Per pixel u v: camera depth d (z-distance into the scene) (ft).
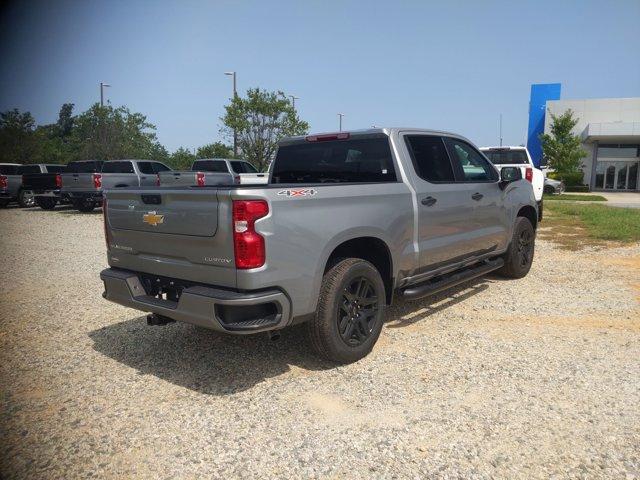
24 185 61.11
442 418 11.14
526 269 23.79
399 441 10.32
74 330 17.24
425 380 13.00
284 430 10.81
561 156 105.40
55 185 57.88
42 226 45.75
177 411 11.66
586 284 22.35
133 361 14.53
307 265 12.42
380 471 9.39
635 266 25.85
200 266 12.26
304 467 9.56
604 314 18.12
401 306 19.36
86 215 55.83
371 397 12.16
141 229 13.55
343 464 9.62
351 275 13.47
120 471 9.53
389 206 14.87
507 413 11.30
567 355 14.47
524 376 13.14
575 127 119.65
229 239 11.48
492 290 21.52
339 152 17.33
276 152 19.07
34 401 12.26
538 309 18.79
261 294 11.58
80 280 24.49
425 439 10.36
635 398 11.90
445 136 18.62
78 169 61.62
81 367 14.19
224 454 10.00
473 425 10.83
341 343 13.53
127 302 13.93
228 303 11.31
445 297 20.54
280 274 11.85
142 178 57.62
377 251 15.30
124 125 107.34
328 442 10.34
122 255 14.43
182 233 12.44
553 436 10.37
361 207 13.92
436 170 17.58
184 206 12.32
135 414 11.57
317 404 11.89
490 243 20.40
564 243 32.86
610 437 10.31
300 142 18.31
